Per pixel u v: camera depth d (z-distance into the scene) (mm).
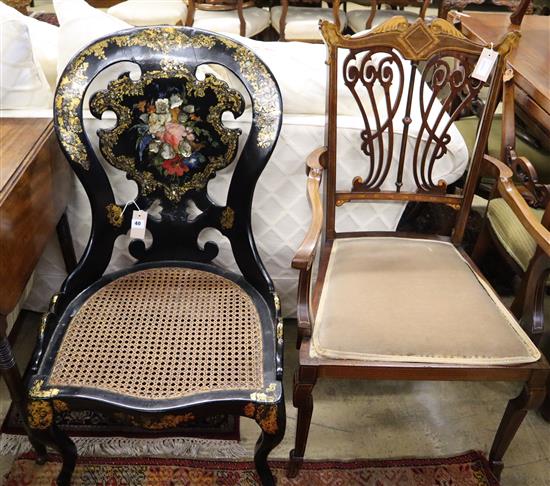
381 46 1175
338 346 1065
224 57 1091
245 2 3152
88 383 970
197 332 1082
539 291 1190
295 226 1490
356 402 1484
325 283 1230
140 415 939
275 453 1333
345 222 1512
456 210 1381
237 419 1414
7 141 1124
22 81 1247
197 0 3021
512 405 1160
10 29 1192
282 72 1315
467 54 1196
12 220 953
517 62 1732
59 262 1522
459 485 1280
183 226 1217
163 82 1085
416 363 1053
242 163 1128
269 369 1014
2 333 934
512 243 1405
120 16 3039
